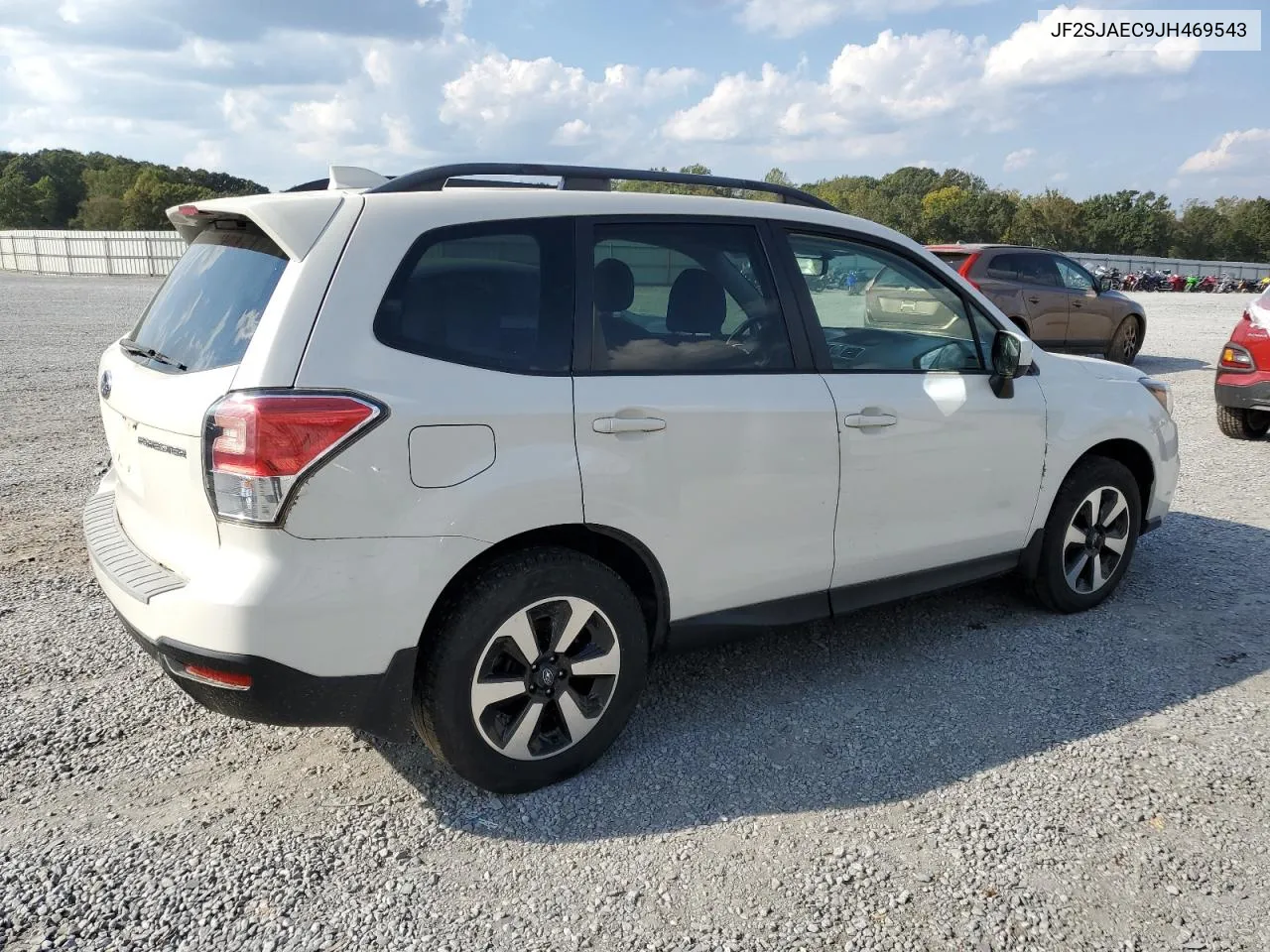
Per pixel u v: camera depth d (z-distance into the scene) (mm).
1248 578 5000
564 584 2938
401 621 2658
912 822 2883
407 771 3162
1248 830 2850
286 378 2512
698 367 3205
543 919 2465
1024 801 2988
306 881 2605
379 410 2570
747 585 3393
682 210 3285
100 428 8469
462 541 2725
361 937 2396
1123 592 4809
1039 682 3814
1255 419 8516
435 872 2650
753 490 3301
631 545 3111
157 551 2797
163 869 2643
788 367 3420
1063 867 2678
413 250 2750
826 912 2492
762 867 2678
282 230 2656
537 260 2963
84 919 2438
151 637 2613
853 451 3525
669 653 3348
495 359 2824
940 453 3781
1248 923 2461
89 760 3191
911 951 2357
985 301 4070
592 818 2906
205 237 3229
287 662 2533
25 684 3699
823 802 2990
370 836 2809
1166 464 4742
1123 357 13672
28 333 16453
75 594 4605
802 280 3521
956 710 3588
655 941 2389
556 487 2861
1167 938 2408
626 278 3113
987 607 4617
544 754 3027
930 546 3867
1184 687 3771
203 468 2535
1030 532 4238
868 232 3754
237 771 3150
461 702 2830
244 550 2527
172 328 3027
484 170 3066
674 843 2785
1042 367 4254
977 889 2586
